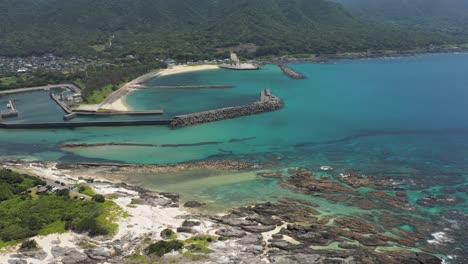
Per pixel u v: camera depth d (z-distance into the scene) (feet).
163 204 263.08
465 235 228.43
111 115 483.10
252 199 277.03
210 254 204.85
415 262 201.98
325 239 223.51
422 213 254.47
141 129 442.50
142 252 205.57
